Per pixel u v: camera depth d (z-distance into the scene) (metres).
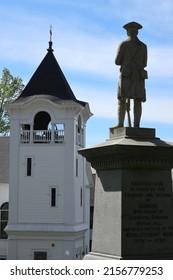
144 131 11.10
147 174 10.77
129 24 11.56
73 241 43.75
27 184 45.09
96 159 11.38
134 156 10.59
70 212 44.19
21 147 45.56
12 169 45.41
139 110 11.41
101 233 11.20
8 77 68.12
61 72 48.44
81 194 48.09
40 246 44.06
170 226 10.75
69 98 45.91
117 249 10.50
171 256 10.55
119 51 11.40
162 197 10.80
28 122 45.56
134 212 10.56
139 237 10.51
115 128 11.38
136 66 11.41
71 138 44.91
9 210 44.97
